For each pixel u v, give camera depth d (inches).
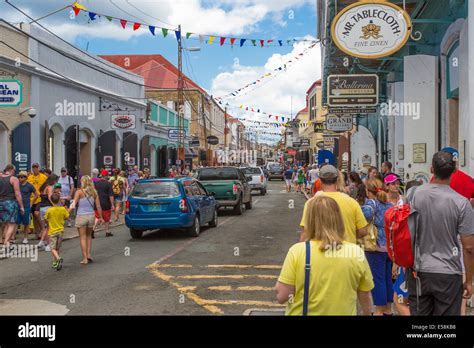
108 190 565.0
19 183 491.8
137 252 450.6
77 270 373.4
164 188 526.9
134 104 1125.1
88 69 906.1
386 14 442.0
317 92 1882.4
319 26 751.7
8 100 550.6
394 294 216.2
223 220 709.9
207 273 354.6
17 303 279.9
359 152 914.7
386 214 183.2
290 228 605.6
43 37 741.3
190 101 2001.7
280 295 132.1
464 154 375.9
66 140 805.2
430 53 558.3
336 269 128.9
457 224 170.9
